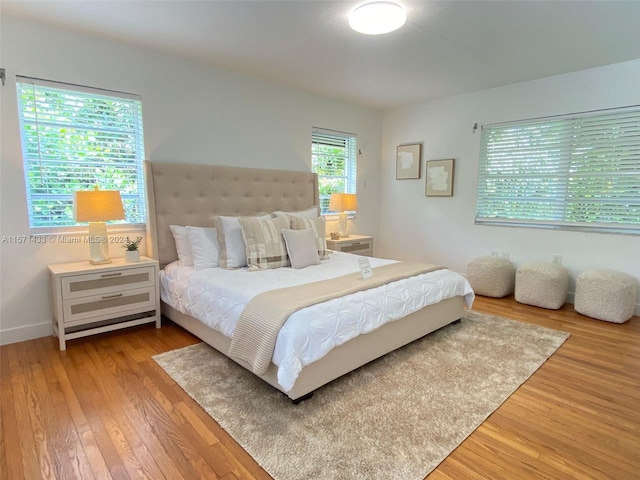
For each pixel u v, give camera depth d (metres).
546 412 1.89
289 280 2.59
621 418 1.84
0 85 2.47
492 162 4.25
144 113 3.07
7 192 2.56
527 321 3.25
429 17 2.41
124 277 2.78
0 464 1.49
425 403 1.96
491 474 1.47
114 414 1.83
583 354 2.57
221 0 2.21
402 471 1.47
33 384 2.10
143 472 1.46
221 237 3.07
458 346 2.70
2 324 2.62
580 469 1.50
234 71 3.58
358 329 2.12
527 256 4.08
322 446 1.61
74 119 2.79
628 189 3.39
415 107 4.89
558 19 2.44
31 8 2.33
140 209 3.20
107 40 2.84
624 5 2.24
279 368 1.79
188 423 1.77
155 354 2.52
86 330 2.67
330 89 4.19
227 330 2.22
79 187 2.86
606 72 3.40
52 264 2.77
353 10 2.33
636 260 3.39
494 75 3.67
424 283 2.73
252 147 3.83
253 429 1.72
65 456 1.54
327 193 4.77
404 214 5.18
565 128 3.70
